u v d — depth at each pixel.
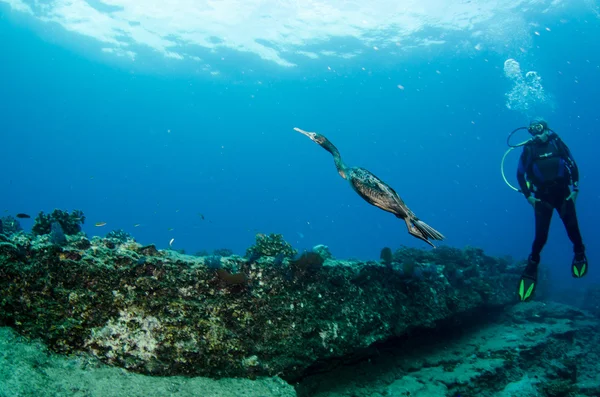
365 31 35.94
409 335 7.56
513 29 36.53
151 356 4.16
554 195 7.18
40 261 4.18
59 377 3.54
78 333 4.01
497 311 10.90
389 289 7.18
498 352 8.33
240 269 5.34
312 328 5.45
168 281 4.66
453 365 7.69
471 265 10.87
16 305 3.93
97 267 4.36
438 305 7.98
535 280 7.22
